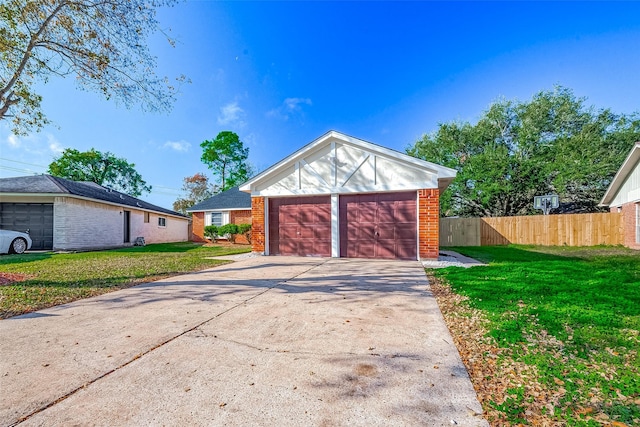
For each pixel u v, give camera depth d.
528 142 18.48
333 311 3.97
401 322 3.53
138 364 2.50
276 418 1.78
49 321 3.60
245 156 35.81
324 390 2.09
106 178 35.00
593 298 4.16
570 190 18.39
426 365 2.46
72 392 2.07
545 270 6.26
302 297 4.71
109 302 4.48
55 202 13.28
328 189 9.81
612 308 3.72
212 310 4.04
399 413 1.83
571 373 2.27
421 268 7.41
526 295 4.39
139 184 39.31
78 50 7.40
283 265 8.16
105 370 2.39
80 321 3.61
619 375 2.22
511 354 2.62
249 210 19.30
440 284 5.53
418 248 8.84
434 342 2.93
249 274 6.79
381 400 1.97
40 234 13.37
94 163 33.38
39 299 4.59
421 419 1.77
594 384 2.11
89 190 16.67
